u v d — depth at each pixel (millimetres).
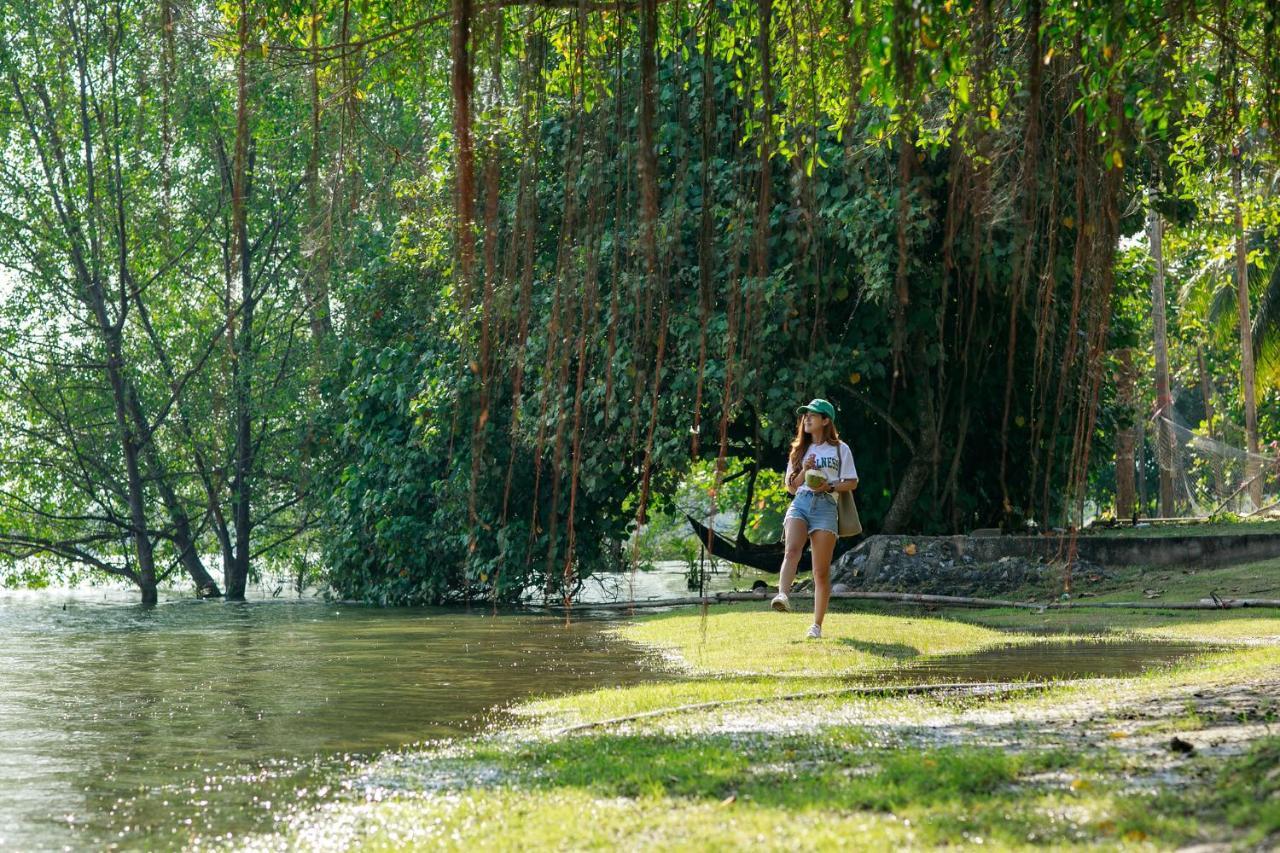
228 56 7949
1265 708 5262
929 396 11273
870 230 13500
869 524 17750
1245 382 29922
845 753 4758
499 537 15570
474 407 17500
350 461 22297
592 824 3711
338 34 9469
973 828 3420
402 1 9227
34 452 26422
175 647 11617
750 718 5887
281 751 5602
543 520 17938
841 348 15047
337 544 20922
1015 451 16984
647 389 15469
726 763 4602
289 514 28594
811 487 9578
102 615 18359
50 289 25344
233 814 4344
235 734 6113
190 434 24906
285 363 24531
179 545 26656
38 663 10047
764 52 6293
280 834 4004
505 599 18328
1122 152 7320
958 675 7609
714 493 6215
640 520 6262
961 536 15594
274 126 20609
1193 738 4629
